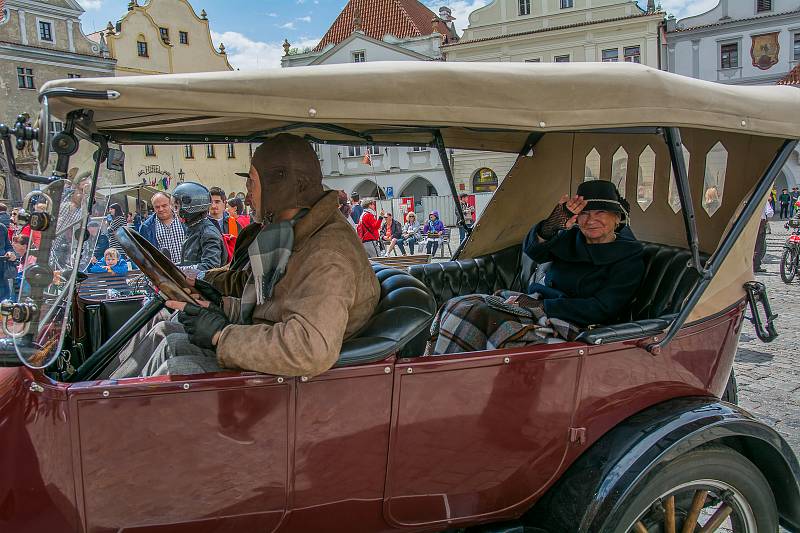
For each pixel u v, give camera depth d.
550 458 1.83
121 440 1.41
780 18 27.16
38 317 1.42
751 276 2.19
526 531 1.84
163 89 1.33
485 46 27.50
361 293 1.72
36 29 21.42
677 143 1.84
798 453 3.26
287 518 1.60
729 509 1.95
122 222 2.24
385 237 7.03
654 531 1.90
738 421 1.86
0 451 1.37
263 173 1.71
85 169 1.62
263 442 1.51
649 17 25.28
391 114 1.47
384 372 1.58
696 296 1.94
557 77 1.63
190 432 1.45
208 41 26.91
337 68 1.48
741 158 2.24
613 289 2.36
